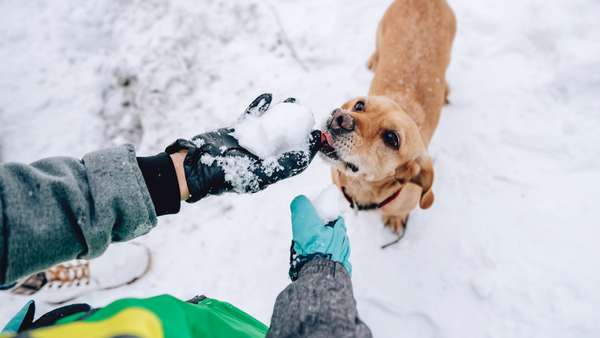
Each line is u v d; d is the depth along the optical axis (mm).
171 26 3453
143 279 2689
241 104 3299
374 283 2559
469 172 2848
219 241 2809
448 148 2979
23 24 3357
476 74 3227
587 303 2305
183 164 1166
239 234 2820
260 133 1300
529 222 2590
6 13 3375
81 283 2445
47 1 3443
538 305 2342
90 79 3275
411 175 2211
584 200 2605
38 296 2350
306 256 1229
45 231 842
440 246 2607
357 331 818
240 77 3412
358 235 2766
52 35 3357
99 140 3143
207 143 1244
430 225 2691
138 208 981
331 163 1992
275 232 2805
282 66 3463
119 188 962
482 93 3123
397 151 2037
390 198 2312
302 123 1337
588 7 3133
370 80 3344
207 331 876
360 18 3625
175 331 757
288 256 2725
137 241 2795
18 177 835
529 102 3018
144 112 3225
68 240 888
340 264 1135
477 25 3422
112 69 3311
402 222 2703
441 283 2496
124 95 3316
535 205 2641
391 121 2004
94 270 2500
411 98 2564
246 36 3584
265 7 3668
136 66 3291
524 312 2340
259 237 2801
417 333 2393
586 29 3076
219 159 1199
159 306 813
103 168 976
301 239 1278
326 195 1488
